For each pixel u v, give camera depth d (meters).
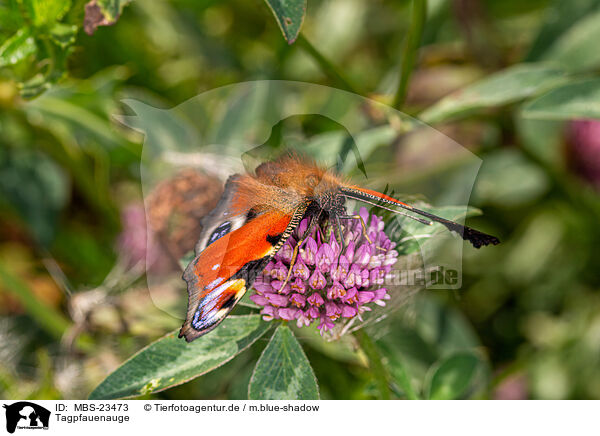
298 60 0.79
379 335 0.68
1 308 0.75
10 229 0.77
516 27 0.81
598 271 0.77
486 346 0.77
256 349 0.68
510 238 0.77
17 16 0.70
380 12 0.84
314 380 0.67
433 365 0.72
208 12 0.83
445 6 0.77
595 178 0.76
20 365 0.74
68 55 0.71
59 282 0.76
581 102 0.70
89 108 0.75
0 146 0.76
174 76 0.79
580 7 0.74
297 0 0.67
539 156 0.76
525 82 0.71
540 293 0.77
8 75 0.71
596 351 0.76
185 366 0.67
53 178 0.77
